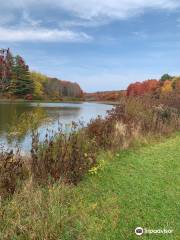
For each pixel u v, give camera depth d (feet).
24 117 40.91
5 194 21.66
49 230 18.11
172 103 62.28
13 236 17.62
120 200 23.16
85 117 102.37
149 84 237.25
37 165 25.25
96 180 27.20
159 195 24.07
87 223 19.67
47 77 292.20
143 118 47.39
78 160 26.99
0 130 55.11
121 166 31.60
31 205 19.90
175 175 28.84
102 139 37.29
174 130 51.75
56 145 27.22
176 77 211.20
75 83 389.39
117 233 18.84
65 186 23.80
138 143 40.81
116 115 45.34
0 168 22.77
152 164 32.40
